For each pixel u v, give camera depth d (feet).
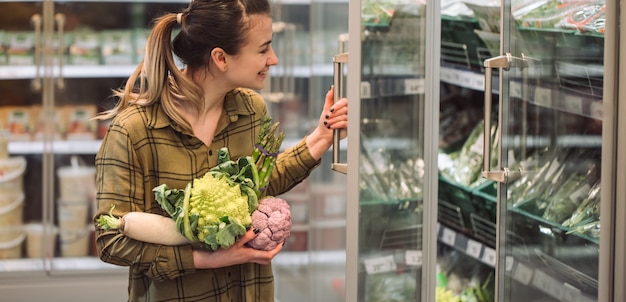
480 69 10.39
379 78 7.51
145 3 16.52
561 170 6.95
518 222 7.30
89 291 15.92
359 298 7.66
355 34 7.29
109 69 16.40
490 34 10.18
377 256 7.70
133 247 6.86
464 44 10.46
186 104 7.19
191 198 6.77
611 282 6.68
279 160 7.79
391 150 7.64
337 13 11.17
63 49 16.26
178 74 7.04
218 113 7.34
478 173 10.50
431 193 7.80
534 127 7.13
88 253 16.61
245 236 6.97
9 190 16.38
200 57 7.07
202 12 6.95
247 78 7.11
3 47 16.02
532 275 7.20
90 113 16.44
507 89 7.30
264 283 7.57
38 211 16.55
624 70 6.46
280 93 13.66
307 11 12.48
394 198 7.72
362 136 7.45
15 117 16.28
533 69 7.07
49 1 15.93
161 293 7.15
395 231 7.75
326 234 12.09
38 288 15.85
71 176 16.44
